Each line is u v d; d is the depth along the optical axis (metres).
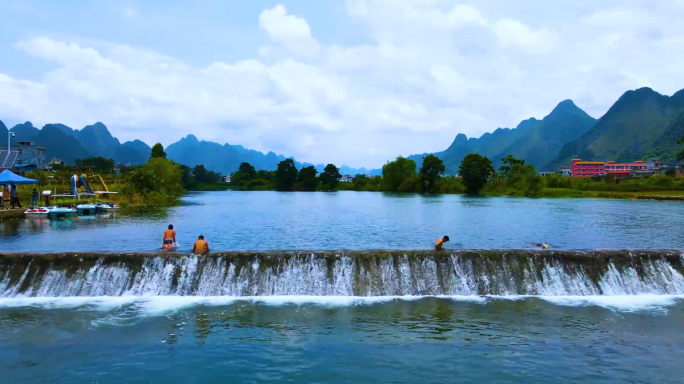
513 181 147.00
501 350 16.55
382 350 16.55
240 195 157.00
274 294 22.98
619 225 48.22
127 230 41.72
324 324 19.00
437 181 168.62
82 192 77.94
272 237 38.62
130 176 81.75
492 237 38.91
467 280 23.55
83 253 23.20
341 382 14.28
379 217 59.34
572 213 64.94
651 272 23.73
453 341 17.31
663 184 130.88
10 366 15.17
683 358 15.96
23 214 52.16
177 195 135.00
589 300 22.22
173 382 14.28
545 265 23.83
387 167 196.38
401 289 23.28
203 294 22.75
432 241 36.66
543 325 18.97
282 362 15.59
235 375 14.72
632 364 15.52
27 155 180.62
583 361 15.71
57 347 16.61
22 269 22.73
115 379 14.43
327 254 23.67
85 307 20.77
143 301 21.69
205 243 24.75
